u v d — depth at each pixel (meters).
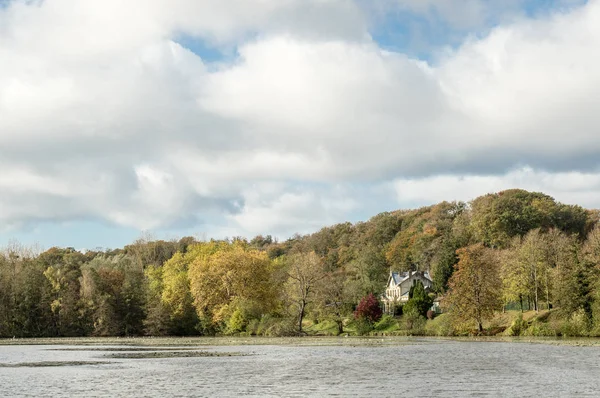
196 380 51.50
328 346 94.88
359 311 155.25
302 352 81.81
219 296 139.88
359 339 118.00
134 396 43.06
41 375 55.78
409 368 59.12
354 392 44.09
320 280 147.62
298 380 50.94
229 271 137.75
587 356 69.06
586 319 110.00
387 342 103.88
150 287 156.50
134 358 74.56
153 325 148.50
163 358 74.12
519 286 134.00
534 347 84.00
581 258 115.44
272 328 136.50
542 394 42.28
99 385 48.66
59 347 102.00
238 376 54.06
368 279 190.88
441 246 195.75
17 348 99.75
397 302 172.38
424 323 143.50
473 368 58.31
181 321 149.00
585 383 47.31
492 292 122.00
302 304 142.62
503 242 195.75
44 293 156.62
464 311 122.25
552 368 57.28
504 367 58.81
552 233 164.75
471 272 122.12
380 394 43.06
